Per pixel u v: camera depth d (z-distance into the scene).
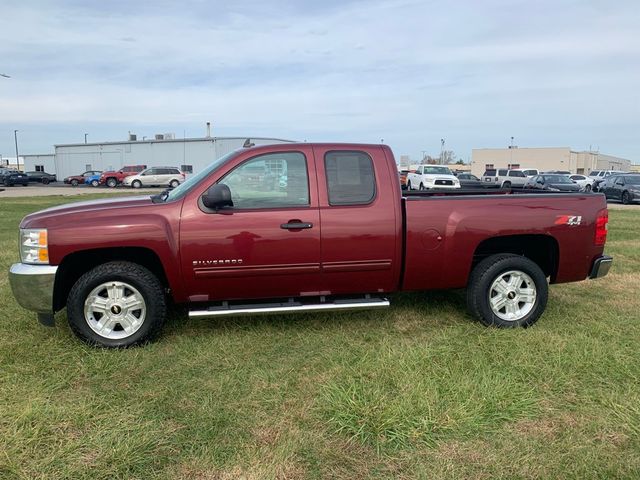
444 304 5.53
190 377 3.74
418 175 29.41
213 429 3.04
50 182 50.00
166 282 4.67
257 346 4.33
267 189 4.36
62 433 2.96
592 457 2.78
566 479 2.61
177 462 2.73
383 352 4.13
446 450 2.84
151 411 3.24
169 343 4.38
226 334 4.59
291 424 3.10
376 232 4.44
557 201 4.76
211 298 4.39
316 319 5.01
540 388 3.55
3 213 16.75
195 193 4.27
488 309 4.74
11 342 4.33
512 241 5.08
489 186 6.25
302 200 4.38
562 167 76.56
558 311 5.36
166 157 50.50
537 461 2.75
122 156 52.38
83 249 4.09
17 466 2.65
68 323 4.57
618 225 13.55
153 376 3.75
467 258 4.63
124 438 2.91
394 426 3.03
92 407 3.26
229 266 4.27
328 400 3.31
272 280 4.39
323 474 2.64
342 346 4.32
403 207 4.50
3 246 9.43
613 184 25.56
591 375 3.75
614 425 3.09
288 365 3.94
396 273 4.58
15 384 3.56
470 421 3.08
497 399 3.33
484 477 2.62
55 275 4.08
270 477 2.60
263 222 4.27
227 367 3.92
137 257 4.50
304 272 4.40
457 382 3.56
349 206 4.42
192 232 4.20
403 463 2.73
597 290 6.32
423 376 3.66
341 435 2.98
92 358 4.02
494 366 3.88
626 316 5.19
